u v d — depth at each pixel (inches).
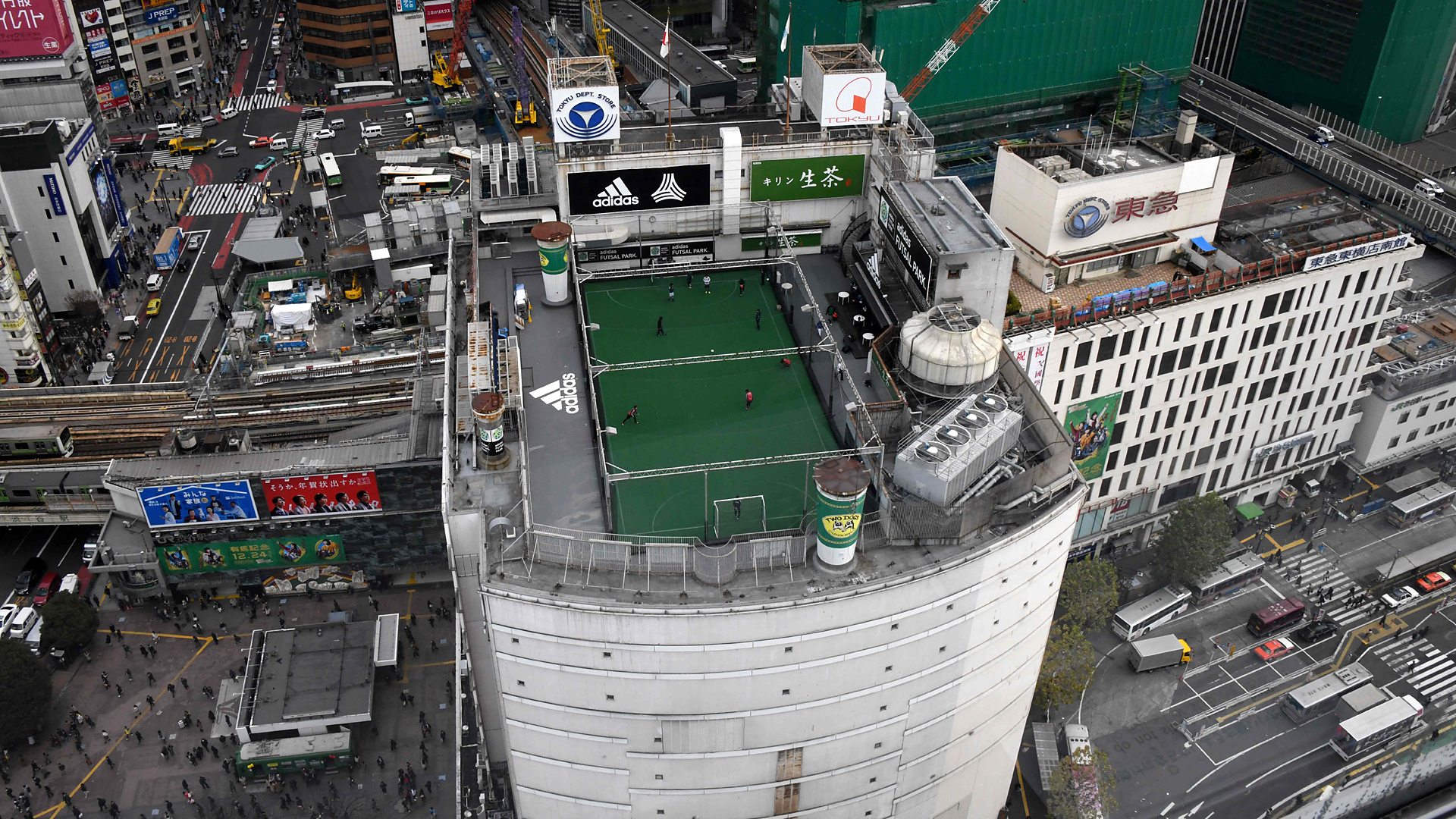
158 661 5383.9
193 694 5216.5
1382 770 4815.5
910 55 7716.5
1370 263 5472.4
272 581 5713.6
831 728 3159.5
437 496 5502.0
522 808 3393.2
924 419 3353.8
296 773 4852.4
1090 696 5275.6
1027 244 5359.3
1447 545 6058.1
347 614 5590.6
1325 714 5187.0
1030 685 3659.0
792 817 3385.8
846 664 3004.4
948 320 3383.4
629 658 2876.5
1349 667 5339.6
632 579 2861.7
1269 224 5703.7
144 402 6476.4
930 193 3902.6
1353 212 5846.5
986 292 3590.1
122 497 5551.2
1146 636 5575.8
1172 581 5708.7
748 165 4156.0
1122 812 4773.6
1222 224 5753.0
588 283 4217.5
